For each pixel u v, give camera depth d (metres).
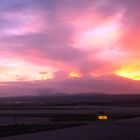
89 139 28.06
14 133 35.84
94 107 186.62
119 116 77.44
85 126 41.97
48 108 185.75
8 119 93.94
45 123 69.31
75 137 29.55
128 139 28.23
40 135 31.62
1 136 31.86
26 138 29.23
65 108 180.88
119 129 36.59
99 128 38.22
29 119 92.31
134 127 38.91
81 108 175.62
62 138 28.75
